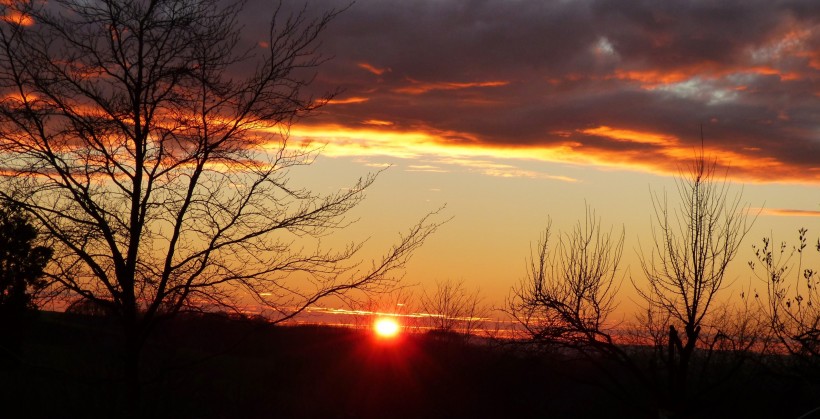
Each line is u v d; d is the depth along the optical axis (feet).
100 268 36.60
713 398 47.83
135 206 37.19
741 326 46.11
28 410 40.37
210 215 37.29
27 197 35.47
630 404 45.29
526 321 47.65
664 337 46.55
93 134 35.70
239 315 38.60
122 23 35.96
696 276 43.73
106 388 39.86
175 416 43.42
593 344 44.93
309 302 38.42
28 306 37.32
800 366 42.65
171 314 37.55
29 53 35.47
